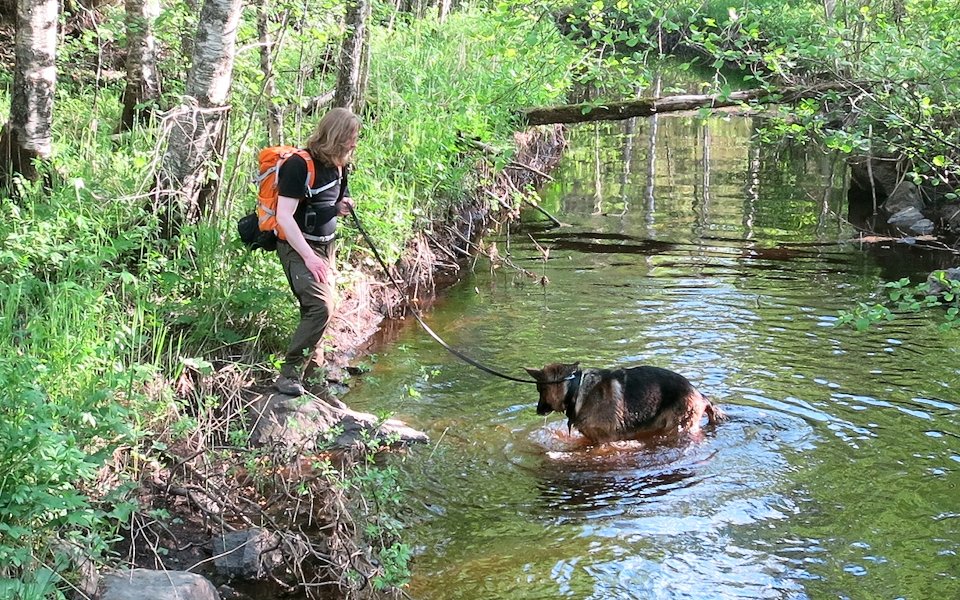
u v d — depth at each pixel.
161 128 6.98
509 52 12.16
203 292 7.09
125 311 6.58
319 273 6.37
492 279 11.32
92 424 5.01
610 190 16.94
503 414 7.30
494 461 6.50
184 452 5.87
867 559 5.23
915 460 6.45
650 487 6.09
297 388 6.75
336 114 6.28
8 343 5.21
